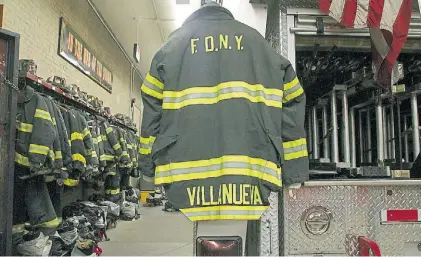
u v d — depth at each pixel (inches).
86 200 271.0
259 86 59.2
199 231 62.6
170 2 309.3
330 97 109.8
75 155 180.5
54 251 163.0
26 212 154.7
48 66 211.0
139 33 388.8
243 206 55.7
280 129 59.9
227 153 56.4
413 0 83.7
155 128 61.1
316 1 83.0
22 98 142.0
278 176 58.6
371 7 73.6
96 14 315.9
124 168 303.3
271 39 86.9
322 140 116.5
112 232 273.1
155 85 61.0
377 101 104.1
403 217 79.5
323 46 91.0
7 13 161.9
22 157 140.1
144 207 446.6
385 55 83.1
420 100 107.9
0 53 116.6
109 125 264.5
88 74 292.8
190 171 57.6
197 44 61.4
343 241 78.2
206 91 59.6
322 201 78.4
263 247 75.5
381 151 103.8
